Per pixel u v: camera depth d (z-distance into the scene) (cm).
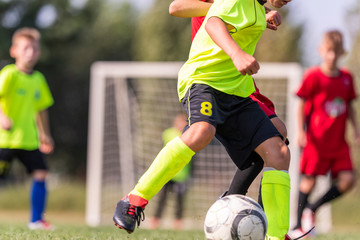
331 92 1861
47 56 8962
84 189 6056
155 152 3597
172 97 3709
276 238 894
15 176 7869
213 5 945
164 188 2692
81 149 9331
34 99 1962
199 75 942
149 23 8394
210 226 906
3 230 1355
